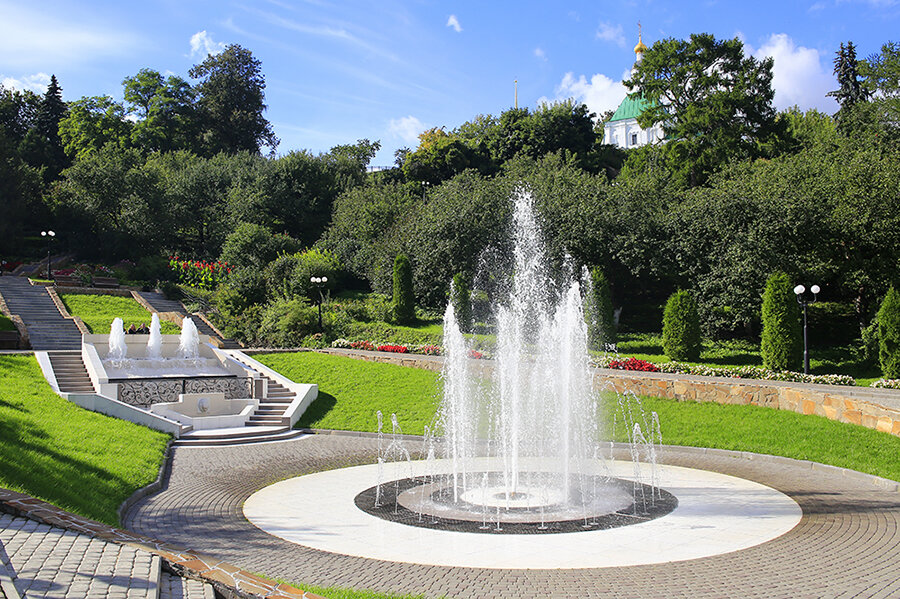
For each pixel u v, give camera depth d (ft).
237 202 183.42
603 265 115.96
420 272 126.21
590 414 63.52
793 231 97.71
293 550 29.17
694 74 156.15
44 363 71.36
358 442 62.28
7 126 223.71
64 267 152.46
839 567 26.16
